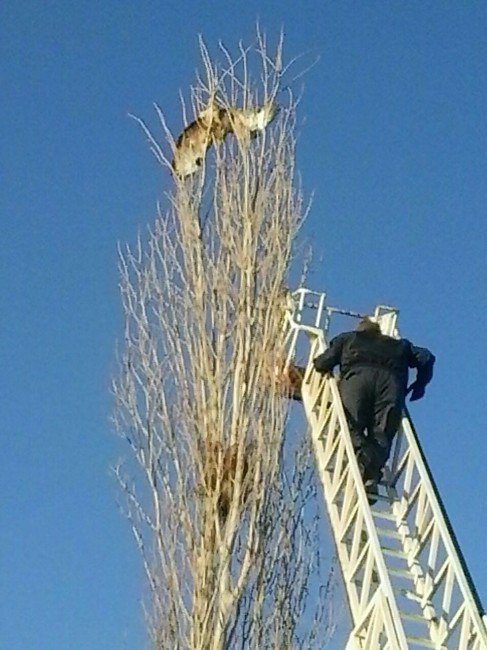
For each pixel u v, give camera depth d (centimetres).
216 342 1092
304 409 1199
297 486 1050
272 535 1016
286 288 1134
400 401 1146
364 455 1119
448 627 966
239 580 984
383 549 1051
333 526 1090
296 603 992
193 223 1155
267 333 1098
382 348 1165
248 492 1025
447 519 1048
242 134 1207
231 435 1050
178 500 1017
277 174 1186
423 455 1103
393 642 931
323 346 1212
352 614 1013
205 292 1117
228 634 962
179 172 1191
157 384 1078
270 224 1156
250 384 1073
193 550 995
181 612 969
